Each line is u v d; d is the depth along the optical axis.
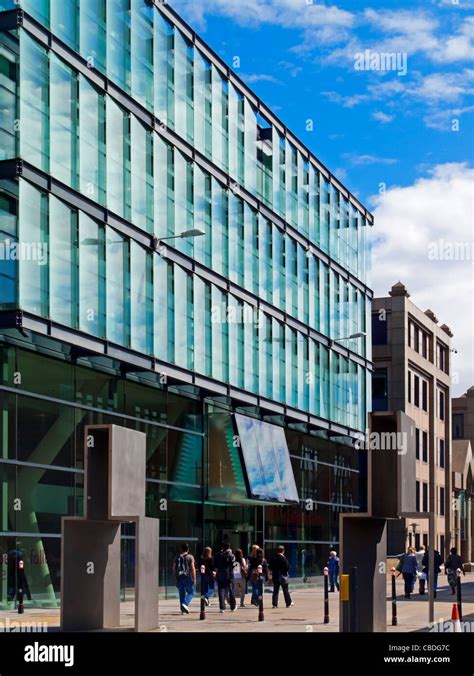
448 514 85.81
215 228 41.59
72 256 31.61
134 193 35.50
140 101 36.28
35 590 30.25
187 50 40.06
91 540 23.11
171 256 37.69
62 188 31.19
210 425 41.91
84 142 32.62
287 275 48.53
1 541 28.86
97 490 22.77
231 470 41.31
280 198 48.34
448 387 87.75
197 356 39.28
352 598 19.62
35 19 30.31
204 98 41.38
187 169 39.50
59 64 31.55
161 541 37.44
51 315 30.17
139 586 21.86
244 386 43.12
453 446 98.00
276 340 46.81
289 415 47.31
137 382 36.69
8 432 29.69
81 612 22.66
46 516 31.09
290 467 46.88
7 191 29.22
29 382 30.78
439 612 30.12
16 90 29.44
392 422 23.36
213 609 31.30
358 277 58.84
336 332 54.66
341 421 54.44
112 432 21.91
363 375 58.66
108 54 34.41
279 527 47.59
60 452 32.03
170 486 38.41
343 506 55.66
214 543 41.78
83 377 33.53
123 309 34.38
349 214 58.00
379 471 22.94
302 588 48.69
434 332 83.81
